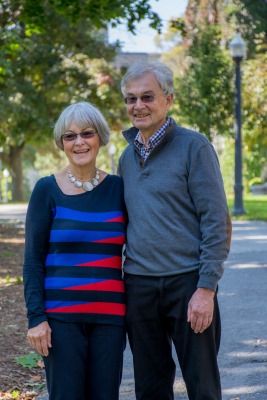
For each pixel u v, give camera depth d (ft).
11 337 23.32
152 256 12.64
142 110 12.79
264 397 16.98
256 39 99.55
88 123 12.81
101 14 50.88
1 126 114.93
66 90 111.14
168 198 12.56
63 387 12.21
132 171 12.92
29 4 53.21
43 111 110.11
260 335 22.70
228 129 92.38
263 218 64.90
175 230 12.55
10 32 48.03
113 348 12.49
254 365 19.62
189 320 12.42
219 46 92.22
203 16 100.63
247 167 137.18
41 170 232.53
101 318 12.47
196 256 12.63
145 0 51.62
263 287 30.94
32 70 107.14
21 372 19.60
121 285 12.76
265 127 100.83
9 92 106.01
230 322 24.61
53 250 12.62
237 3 99.66
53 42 102.27
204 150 12.55
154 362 13.29
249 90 95.71
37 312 12.38
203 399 12.66
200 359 12.62
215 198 12.43
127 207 12.88
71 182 12.88
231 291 30.25
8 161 148.46
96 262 12.48
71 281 12.41
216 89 90.17
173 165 12.59
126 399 17.17
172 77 13.10
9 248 48.44
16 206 110.73
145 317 12.92
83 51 107.04
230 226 12.89
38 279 12.57
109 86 111.24
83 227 12.53
